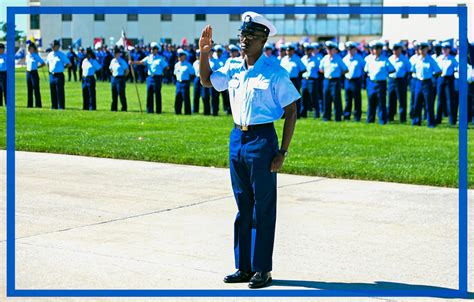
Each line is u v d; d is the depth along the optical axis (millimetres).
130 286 6340
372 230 8492
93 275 6645
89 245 7719
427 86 20812
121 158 14289
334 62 22266
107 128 19547
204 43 6438
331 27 48938
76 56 45125
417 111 21203
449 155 14555
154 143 16156
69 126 20031
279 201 10148
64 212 9352
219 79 6438
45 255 7297
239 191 6457
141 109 25266
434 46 25484
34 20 58406
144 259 7203
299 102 23703
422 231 8453
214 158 13797
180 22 54562
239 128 6336
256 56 6246
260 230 6391
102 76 46281
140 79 44406
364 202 10094
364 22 47844
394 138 17703
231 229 8516
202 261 7168
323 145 16078
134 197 10383
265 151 6254
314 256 7387
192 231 8406
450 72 21562
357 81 22547
